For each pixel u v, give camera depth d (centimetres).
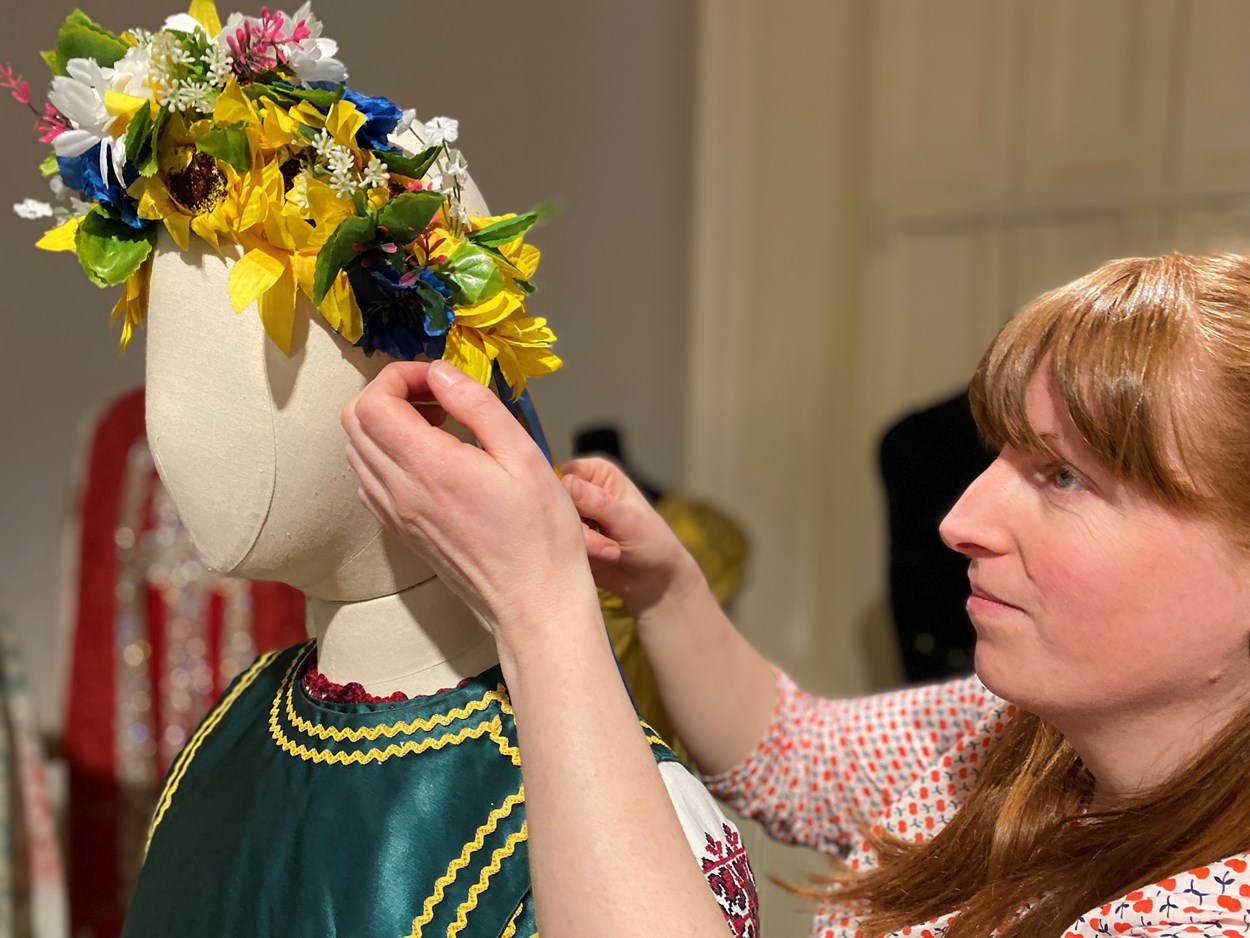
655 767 61
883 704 106
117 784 148
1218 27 173
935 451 152
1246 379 60
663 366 237
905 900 87
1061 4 196
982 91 211
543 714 59
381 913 65
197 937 70
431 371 62
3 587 170
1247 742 65
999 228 209
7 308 166
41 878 141
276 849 70
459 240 68
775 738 107
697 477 241
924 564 152
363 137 65
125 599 147
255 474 68
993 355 70
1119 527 65
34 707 166
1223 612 64
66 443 173
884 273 233
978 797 85
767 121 233
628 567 98
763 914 139
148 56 66
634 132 224
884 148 231
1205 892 63
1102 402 62
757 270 238
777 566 248
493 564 60
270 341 67
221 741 82
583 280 221
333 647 76
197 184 66
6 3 153
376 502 63
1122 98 188
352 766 70
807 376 245
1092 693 67
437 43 191
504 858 66
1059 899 71
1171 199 180
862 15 236
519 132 206
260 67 65
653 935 55
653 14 223
